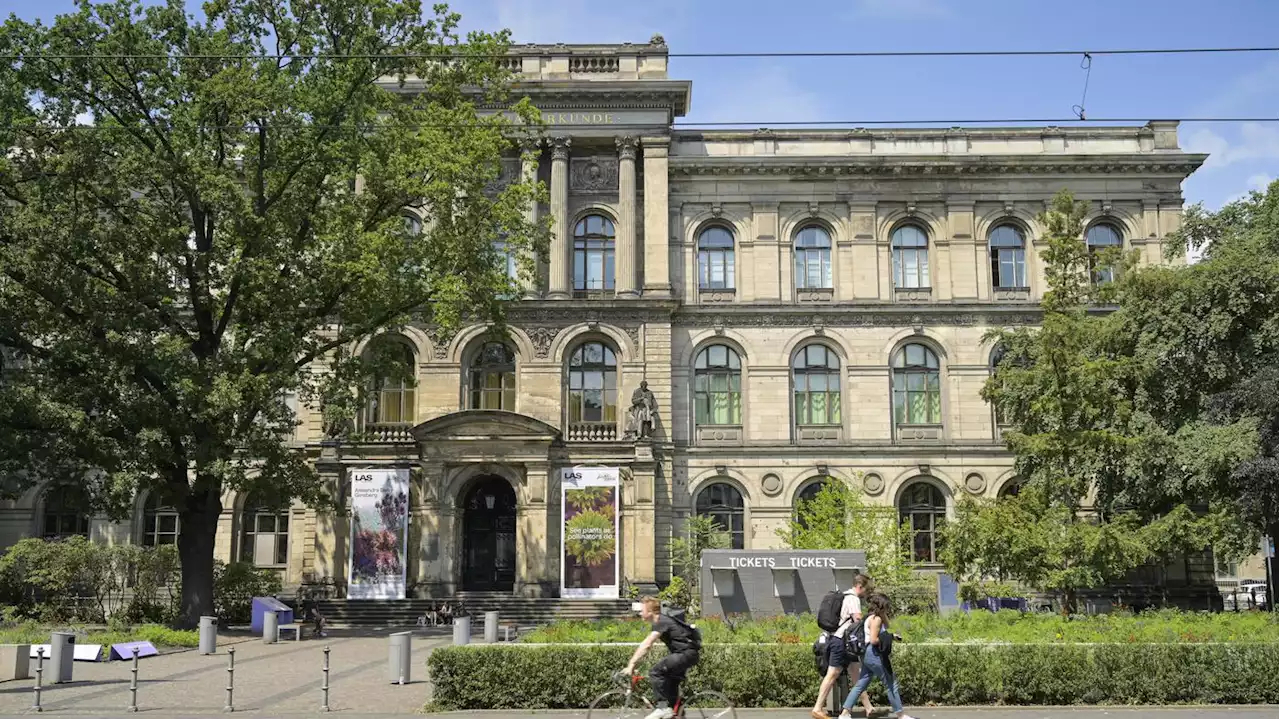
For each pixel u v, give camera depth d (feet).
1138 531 111.14
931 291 172.04
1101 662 68.54
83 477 126.11
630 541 154.81
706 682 67.10
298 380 123.85
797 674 67.21
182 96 119.34
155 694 75.31
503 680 67.56
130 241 115.75
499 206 125.39
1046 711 65.82
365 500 153.69
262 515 166.50
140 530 166.81
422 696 73.41
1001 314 169.58
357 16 122.21
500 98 134.82
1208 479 114.83
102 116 119.34
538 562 152.97
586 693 67.21
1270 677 68.64
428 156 120.47
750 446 165.78
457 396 163.32
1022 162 172.35
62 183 113.09
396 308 125.29
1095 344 129.18
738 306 169.07
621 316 165.37
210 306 123.44
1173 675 68.54
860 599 62.75
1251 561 213.87
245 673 86.89
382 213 127.24
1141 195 173.17
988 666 68.23
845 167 172.65
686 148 175.32
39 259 109.91
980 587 131.85
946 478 165.37
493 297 128.57
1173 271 131.44
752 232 173.27
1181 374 126.82
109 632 109.81
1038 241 171.63
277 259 118.93
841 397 168.76
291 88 118.42
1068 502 114.62
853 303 169.37
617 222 169.27
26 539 139.44
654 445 161.27
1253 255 124.77
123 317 114.52
